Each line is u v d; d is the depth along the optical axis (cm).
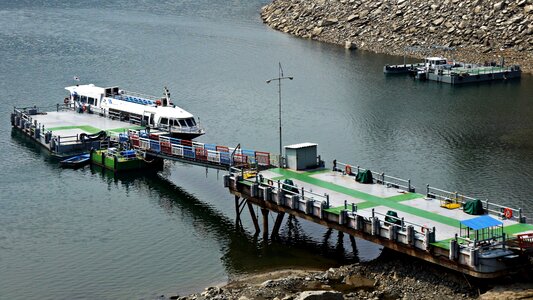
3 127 13112
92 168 11006
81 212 9181
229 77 16775
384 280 6888
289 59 18912
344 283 6956
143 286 7181
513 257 6281
